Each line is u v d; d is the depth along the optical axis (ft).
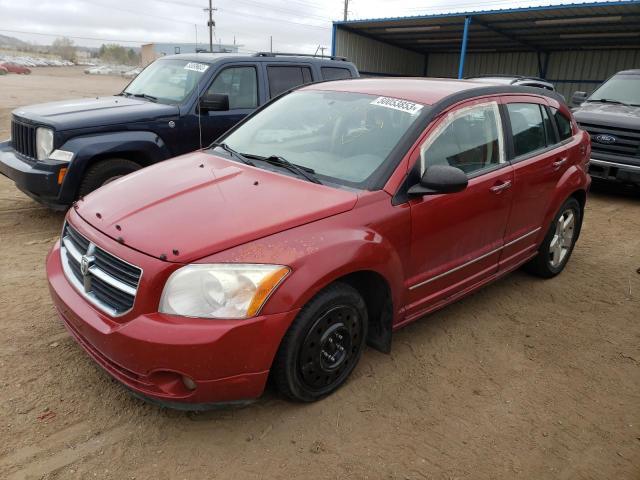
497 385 10.59
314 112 12.39
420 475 8.18
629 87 29.37
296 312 8.22
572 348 12.17
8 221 18.79
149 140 18.72
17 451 8.11
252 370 8.06
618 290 15.47
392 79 13.74
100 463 8.03
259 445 8.56
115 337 7.91
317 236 8.65
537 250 14.94
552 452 8.87
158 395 7.98
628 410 10.11
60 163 16.67
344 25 79.46
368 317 10.55
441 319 13.14
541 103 14.58
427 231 10.48
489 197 11.84
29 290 13.37
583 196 16.19
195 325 7.70
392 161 10.18
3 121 45.01
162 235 8.29
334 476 8.04
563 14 62.44
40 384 9.68
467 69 99.71
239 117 21.48
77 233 9.61
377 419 9.34
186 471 7.98
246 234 8.22
